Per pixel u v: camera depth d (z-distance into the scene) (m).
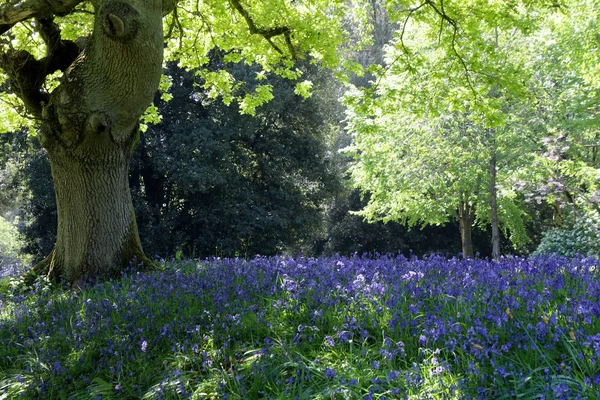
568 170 16.62
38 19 9.80
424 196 22.75
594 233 16.08
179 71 27.14
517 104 18.48
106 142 9.12
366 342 4.34
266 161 30.03
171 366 4.41
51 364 4.93
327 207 36.59
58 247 9.70
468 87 11.69
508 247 34.31
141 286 7.32
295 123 30.59
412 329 4.29
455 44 11.59
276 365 4.18
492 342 3.80
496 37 17.69
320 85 30.88
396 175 21.97
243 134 28.11
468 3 10.72
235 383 3.96
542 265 6.42
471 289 5.08
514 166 19.53
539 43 17.92
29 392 4.50
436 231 34.69
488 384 3.34
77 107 8.59
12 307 7.73
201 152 26.41
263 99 13.88
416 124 20.00
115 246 9.54
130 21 7.74
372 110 12.12
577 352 3.43
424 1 10.91
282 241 29.64
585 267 6.07
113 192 9.54
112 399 4.25
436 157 20.16
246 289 6.20
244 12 12.10
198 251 27.91
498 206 23.05
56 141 9.15
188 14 13.62
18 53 9.67
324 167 30.84
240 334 4.95
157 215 27.39
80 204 9.37
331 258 8.48
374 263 7.38
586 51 15.30
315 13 12.64
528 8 10.64
